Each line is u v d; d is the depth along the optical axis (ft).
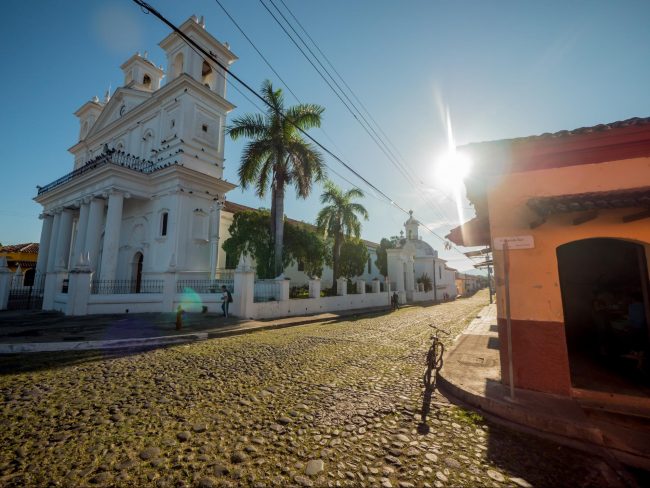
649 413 13.88
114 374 19.39
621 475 9.87
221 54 78.95
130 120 81.82
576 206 14.26
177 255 62.80
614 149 15.72
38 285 74.38
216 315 47.83
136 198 68.90
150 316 45.52
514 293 17.02
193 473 9.45
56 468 9.57
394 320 52.85
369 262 127.75
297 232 69.92
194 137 69.67
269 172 57.62
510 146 17.21
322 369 21.06
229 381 18.20
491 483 9.31
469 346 28.04
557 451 11.28
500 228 17.71
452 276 165.99
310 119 57.77
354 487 8.93
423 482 9.25
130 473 9.39
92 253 66.64
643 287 16.21
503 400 14.82
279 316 53.36
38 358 23.27
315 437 11.83
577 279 22.89
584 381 16.79
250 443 11.29
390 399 15.97
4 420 12.83
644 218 14.87
